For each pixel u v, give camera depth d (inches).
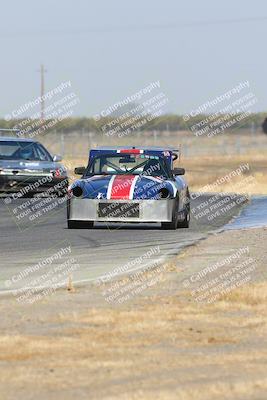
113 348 1412.4
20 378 1230.3
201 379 1215.6
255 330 1546.5
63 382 1207.6
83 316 1648.6
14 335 1496.1
